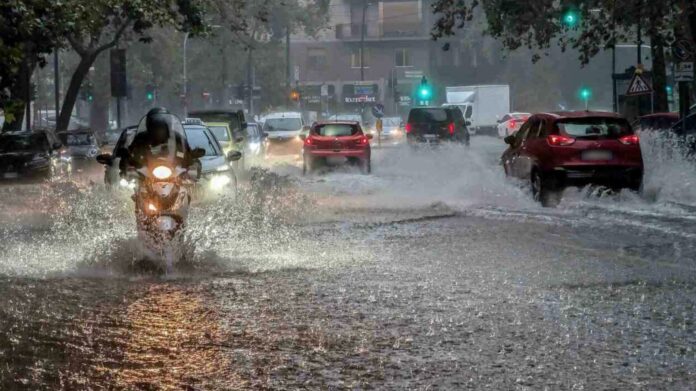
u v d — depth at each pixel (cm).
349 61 16838
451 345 1373
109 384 1180
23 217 3206
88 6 5369
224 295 1755
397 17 16675
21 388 1160
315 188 4216
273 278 1934
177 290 1803
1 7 4559
